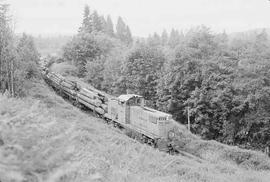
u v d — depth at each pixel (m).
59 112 28.11
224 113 34.91
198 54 39.75
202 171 18.78
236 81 34.81
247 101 32.69
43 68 59.94
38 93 34.56
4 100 11.68
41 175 5.95
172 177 15.51
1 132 6.82
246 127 33.97
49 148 6.79
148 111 29.22
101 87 55.31
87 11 93.50
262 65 33.62
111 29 111.69
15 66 30.33
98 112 36.28
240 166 24.48
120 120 32.19
